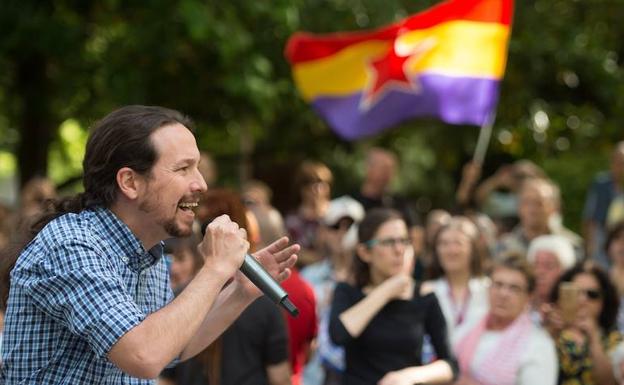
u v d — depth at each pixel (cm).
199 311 627
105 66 2280
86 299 621
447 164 3250
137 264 668
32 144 2519
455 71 1798
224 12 2098
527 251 1736
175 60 2306
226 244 652
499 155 3203
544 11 2767
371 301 1091
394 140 3067
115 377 665
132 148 646
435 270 1347
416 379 1073
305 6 2331
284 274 739
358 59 1828
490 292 1205
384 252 1121
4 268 694
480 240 1355
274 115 2478
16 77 2428
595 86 2816
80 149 3347
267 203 1842
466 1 1791
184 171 656
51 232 645
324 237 1666
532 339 1191
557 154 3077
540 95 2878
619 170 2016
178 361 759
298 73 1839
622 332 1341
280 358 1047
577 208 2967
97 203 661
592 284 1279
